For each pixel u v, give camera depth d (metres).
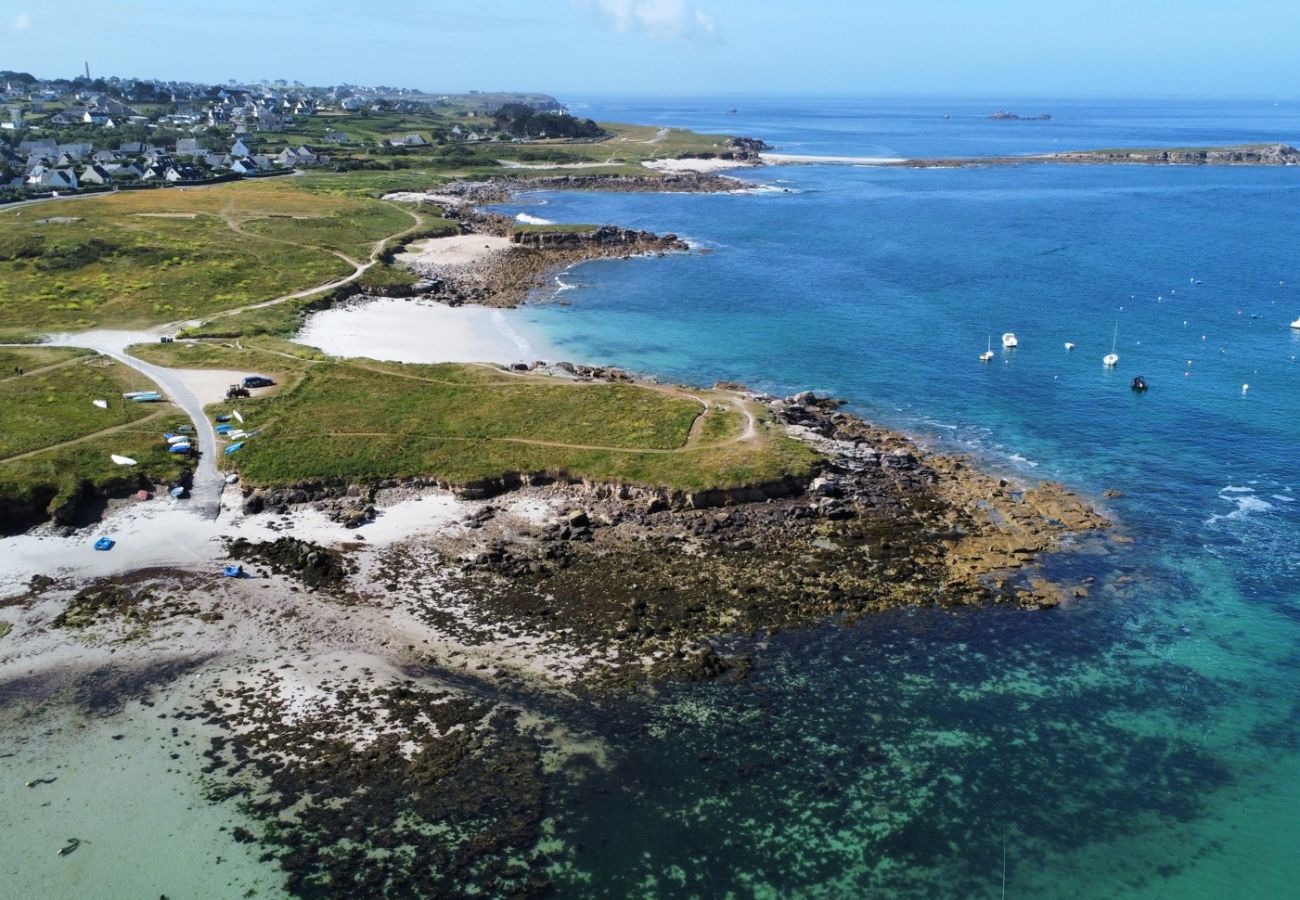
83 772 45.66
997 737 49.09
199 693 51.19
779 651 55.47
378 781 45.28
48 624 57.16
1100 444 85.25
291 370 97.44
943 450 84.19
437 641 55.91
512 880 40.34
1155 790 45.84
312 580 61.81
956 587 61.81
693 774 46.25
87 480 71.88
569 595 60.66
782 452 76.69
